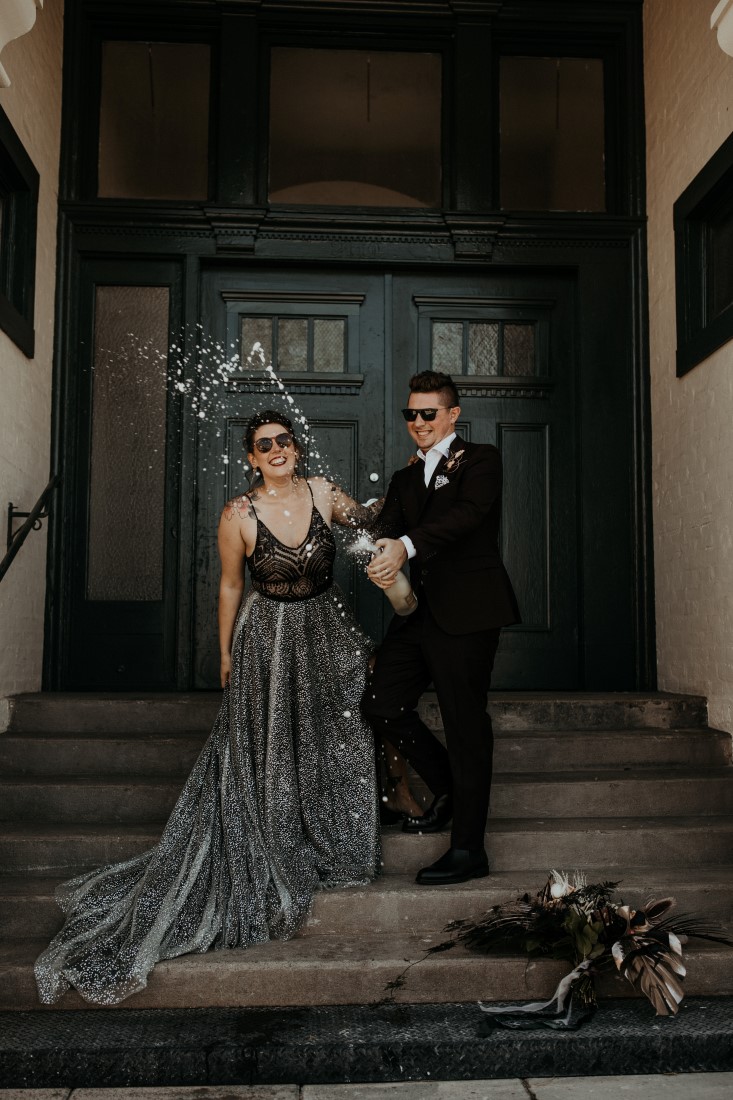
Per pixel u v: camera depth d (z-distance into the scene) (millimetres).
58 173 4668
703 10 4184
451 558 3156
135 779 3559
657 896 3066
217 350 4785
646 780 3553
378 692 3182
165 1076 2441
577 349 4859
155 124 4859
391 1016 2670
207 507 4711
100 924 2908
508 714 3969
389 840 3234
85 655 4594
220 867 3021
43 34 4375
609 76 4992
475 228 4762
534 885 3041
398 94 4961
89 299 4727
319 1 4805
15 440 3977
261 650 3189
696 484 4219
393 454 4781
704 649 4109
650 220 4816
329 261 4770
